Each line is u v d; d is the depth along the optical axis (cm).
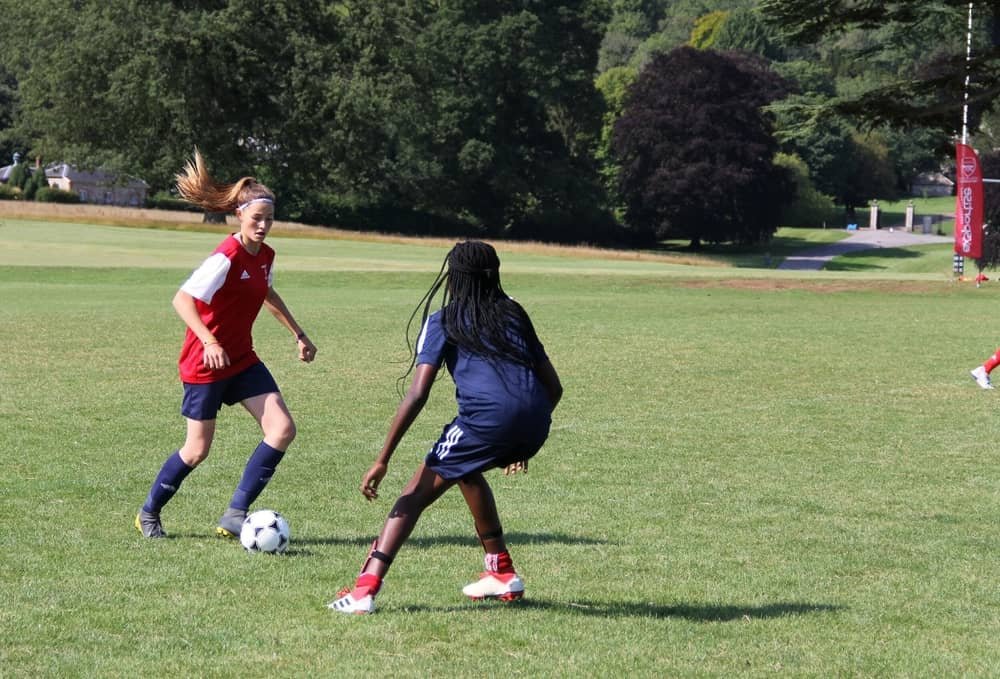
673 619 928
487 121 14788
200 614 907
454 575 1055
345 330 3516
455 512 1341
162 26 10812
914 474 1617
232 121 11650
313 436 1838
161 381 2389
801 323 3994
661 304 4781
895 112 3847
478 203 15712
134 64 10700
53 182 17200
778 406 2220
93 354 2823
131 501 1344
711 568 1102
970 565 1138
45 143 11850
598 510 1356
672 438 1875
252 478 1182
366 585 920
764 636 885
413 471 1584
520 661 805
